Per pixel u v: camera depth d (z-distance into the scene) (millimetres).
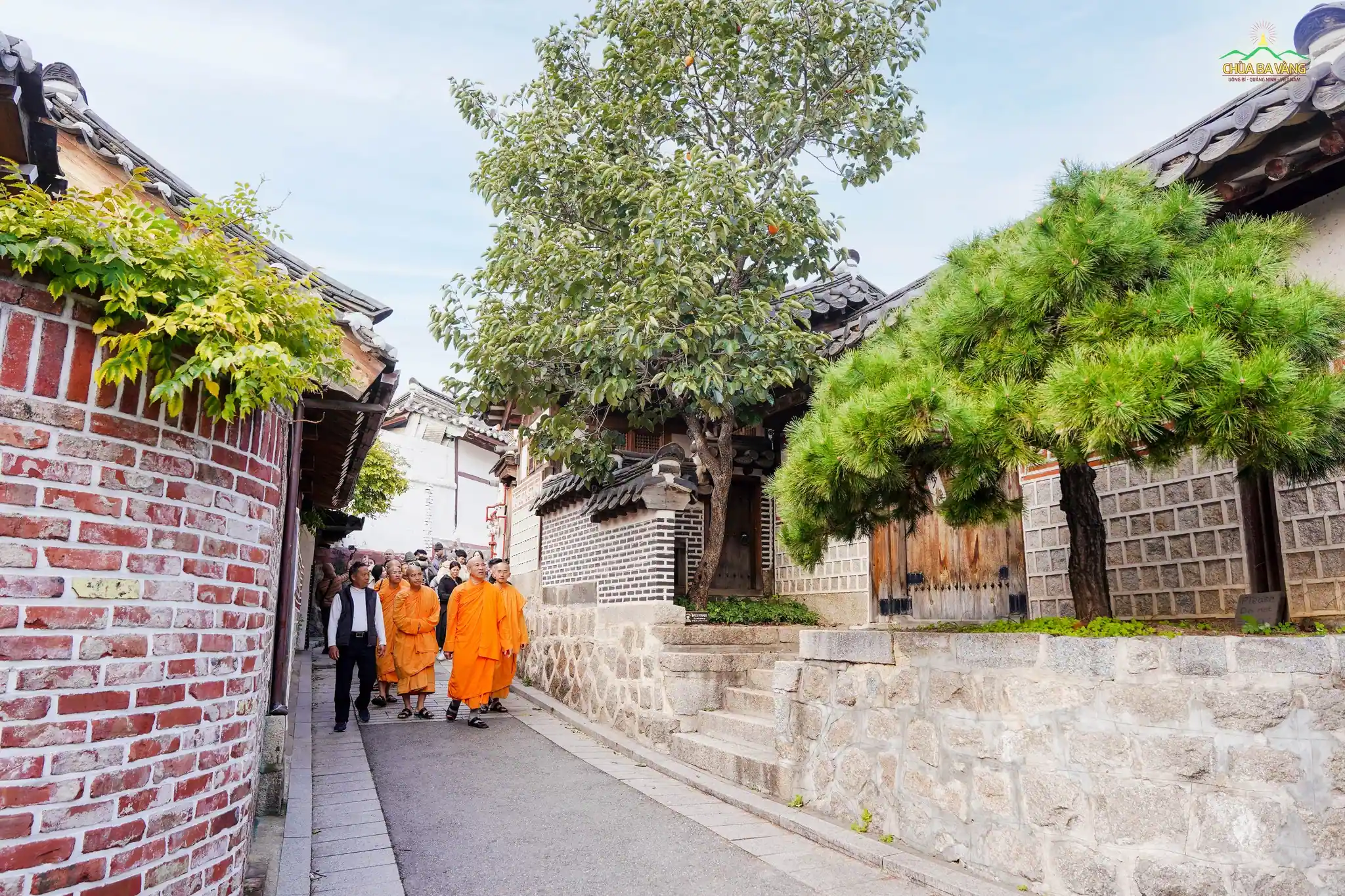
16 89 2955
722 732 7703
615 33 8828
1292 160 4660
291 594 5895
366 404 5480
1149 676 3850
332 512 16859
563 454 9430
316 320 3369
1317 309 3643
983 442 3957
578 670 10562
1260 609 5230
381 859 4988
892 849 4949
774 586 10719
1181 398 3389
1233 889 3516
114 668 2762
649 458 9836
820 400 4945
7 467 2602
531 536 14039
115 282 2766
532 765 7641
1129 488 6406
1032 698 4285
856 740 5516
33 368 2693
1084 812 3986
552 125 8633
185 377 2828
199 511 3146
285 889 4254
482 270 8797
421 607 10156
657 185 7566
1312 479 4141
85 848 2641
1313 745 3482
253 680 3557
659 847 5309
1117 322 3869
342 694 8781
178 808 2986
